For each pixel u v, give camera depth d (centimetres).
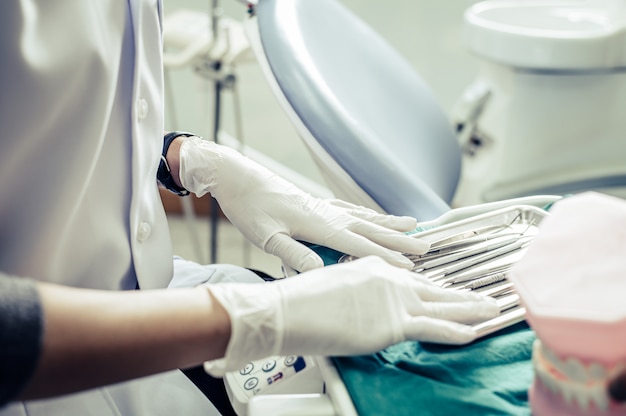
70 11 56
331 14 102
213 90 163
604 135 141
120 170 64
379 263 57
